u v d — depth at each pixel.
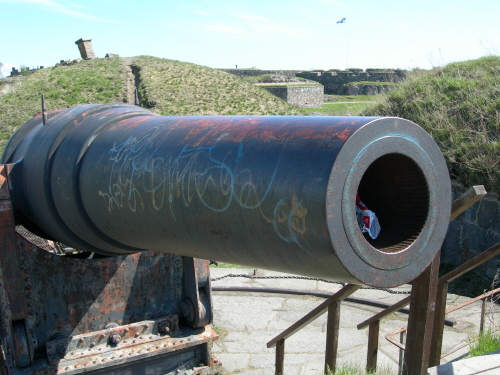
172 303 3.52
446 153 7.31
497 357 3.12
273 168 1.62
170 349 3.29
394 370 4.22
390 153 1.58
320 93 32.75
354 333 5.12
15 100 19.78
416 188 1.74
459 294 6.30
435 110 8.17
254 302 6.00
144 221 2.29
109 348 3.20
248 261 1.91
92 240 2.95
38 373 2.97
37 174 3.05
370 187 1.89
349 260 1.50
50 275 3.13
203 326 3.47
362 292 6.26
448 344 4.61
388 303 5.83
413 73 10.11
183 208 1.99
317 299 6.10
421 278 2.41
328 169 1.46
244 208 1.69
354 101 32.00
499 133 7.09
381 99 9.59
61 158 2.89
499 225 6.42
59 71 23.31
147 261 3.42
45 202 3.00
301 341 4.97
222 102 20.17
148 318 3.44
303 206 1.49
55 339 3.12
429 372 2.96
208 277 3.47
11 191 3.25
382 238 1.74
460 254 7.05
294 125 1.74
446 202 1.72
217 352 4.79
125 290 3.36
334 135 1.54
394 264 1.61
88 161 2.70
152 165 2.18
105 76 22.23
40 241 4.80
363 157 1.51
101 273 3.28
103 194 2.51
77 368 3.02
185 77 22.52
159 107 18.95
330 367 3.32
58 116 3.33
